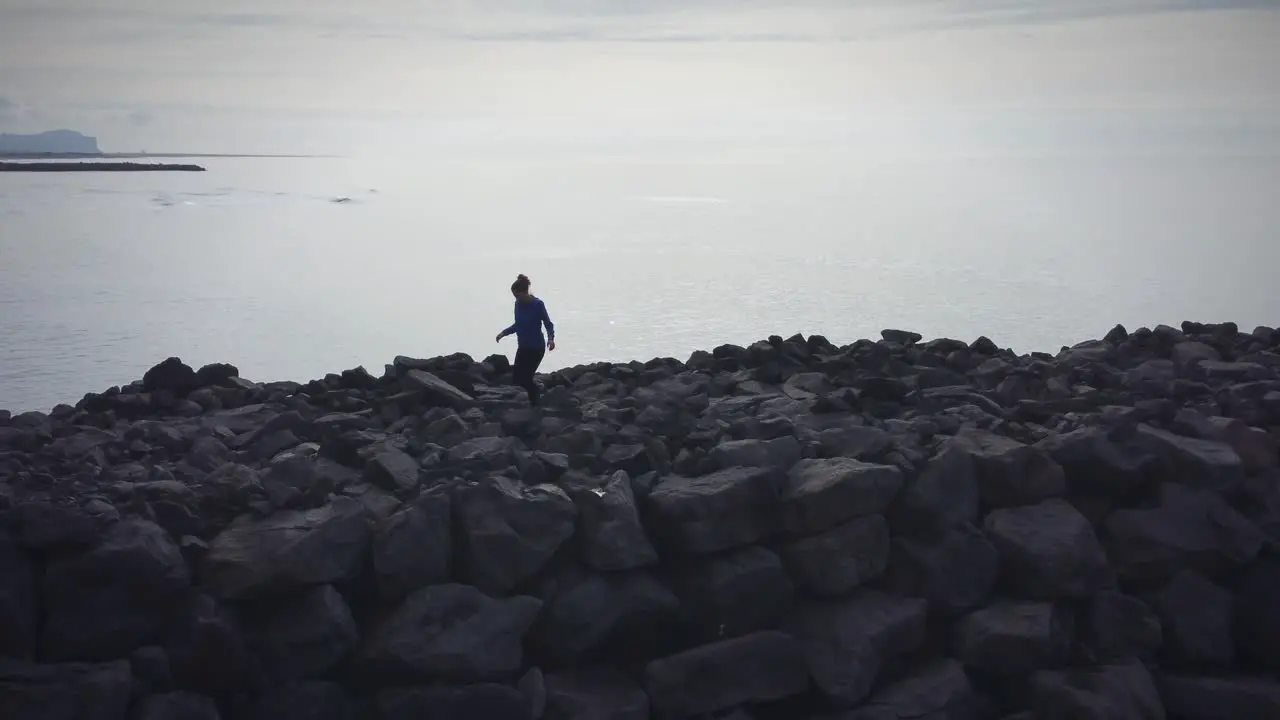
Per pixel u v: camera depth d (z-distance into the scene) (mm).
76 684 6363
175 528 7359
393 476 8188
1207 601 8359
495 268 94438
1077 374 11844
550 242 127375
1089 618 8125
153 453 9312
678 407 10305
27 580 6734
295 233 132000
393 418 10414
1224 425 9398
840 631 7691
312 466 8336
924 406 10453
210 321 55062
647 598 7586
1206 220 135000
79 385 32750
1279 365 12266
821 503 7891
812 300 70312
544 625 7445
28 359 38906
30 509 6855
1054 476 8664
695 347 50188
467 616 7184
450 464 8547
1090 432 8945
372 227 149750
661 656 7770
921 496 8227
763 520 7977
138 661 6652
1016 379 11414
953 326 58125
